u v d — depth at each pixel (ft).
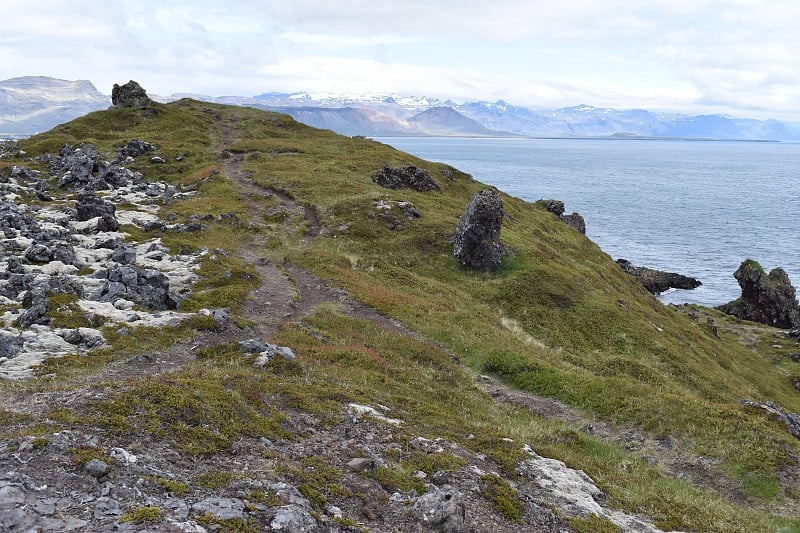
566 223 379.55
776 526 64.13
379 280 168.96
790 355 260.42
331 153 357.61
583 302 184.96
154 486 35.35
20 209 181.78
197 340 86.02
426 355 107.86
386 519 39.68
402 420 63.77
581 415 94.38
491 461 55.83
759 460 77.61
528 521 44.68
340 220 222.28
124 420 43.01
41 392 51.37
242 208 233.14
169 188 257.55
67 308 88.53
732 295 369.71
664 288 381.19
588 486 56.54
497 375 110.01
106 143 344.90
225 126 435.94
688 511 59.67
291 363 76.59
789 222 606.55
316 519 36.47
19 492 31.04
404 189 287.69
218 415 48.57
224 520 32.55
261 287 137.69
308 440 50.80
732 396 149.28
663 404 93.45
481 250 198.29
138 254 149.59
